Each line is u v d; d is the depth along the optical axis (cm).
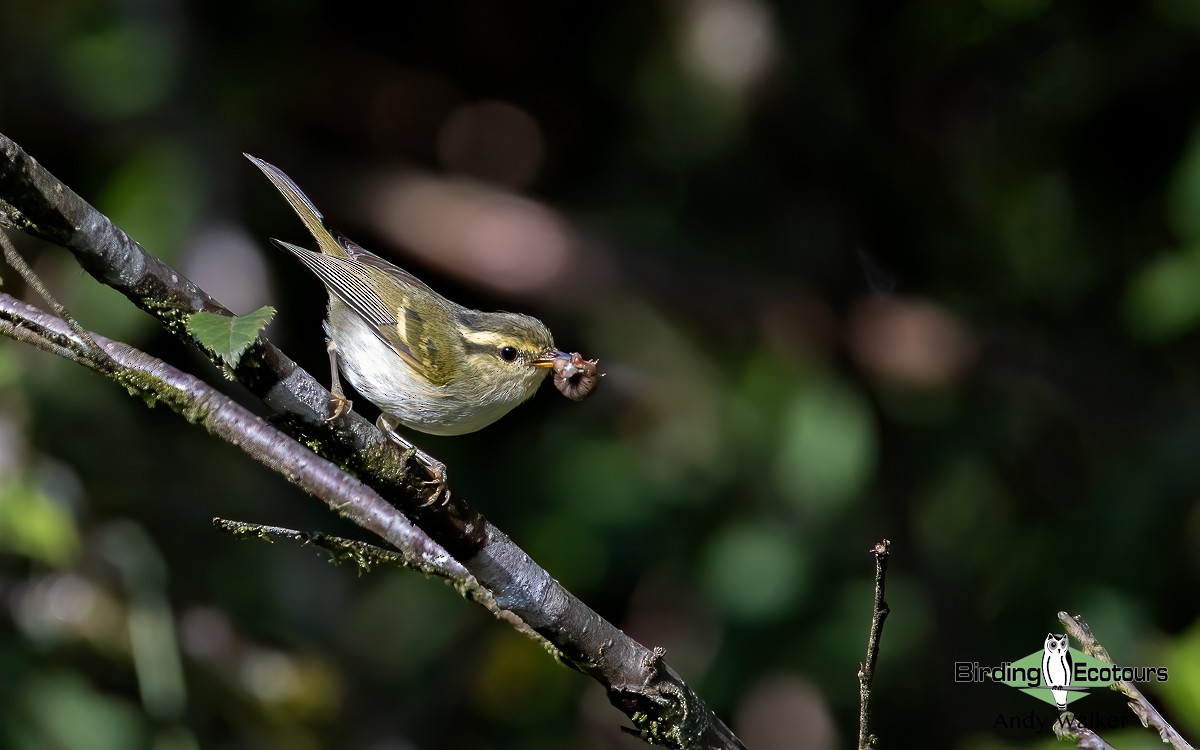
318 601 1280
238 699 1157
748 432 1336
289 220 1316
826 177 1361
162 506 1195
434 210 1361
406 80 1396
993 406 1319
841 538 1286
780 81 1329
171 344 1209
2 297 520
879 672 1226
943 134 1342
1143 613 1129
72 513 1038
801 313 1347
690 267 1362
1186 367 1277
